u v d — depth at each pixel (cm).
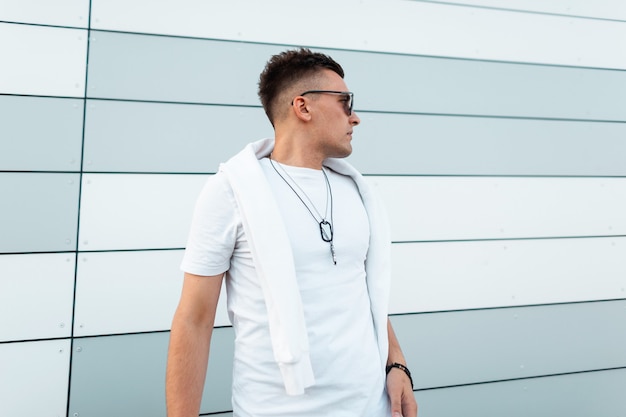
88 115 165
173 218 171
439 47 200
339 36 190
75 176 163
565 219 209
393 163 192
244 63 181
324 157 106
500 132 204
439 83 199
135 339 166
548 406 202
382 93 193
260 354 91
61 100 163
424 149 196
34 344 157
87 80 165
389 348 110
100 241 164
